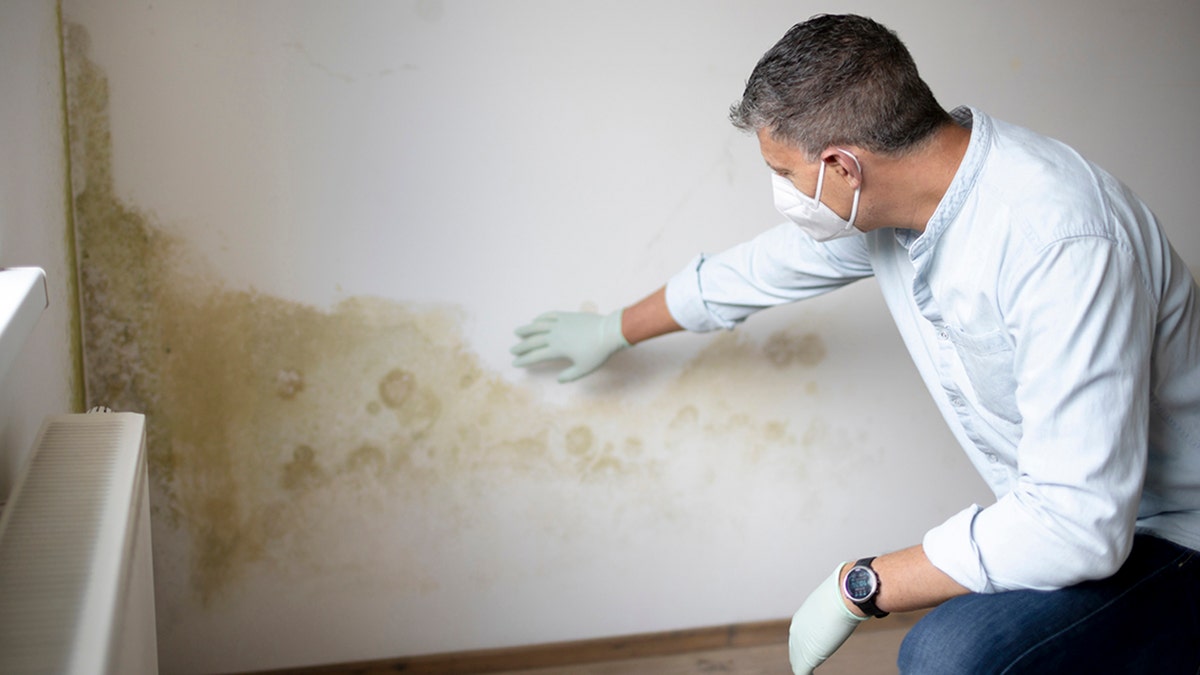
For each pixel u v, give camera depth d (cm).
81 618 77
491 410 209
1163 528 130
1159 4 224
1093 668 125
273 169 187
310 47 184
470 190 197
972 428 143
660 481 223
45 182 158
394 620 215
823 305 223
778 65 119
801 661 138
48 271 158
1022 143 120
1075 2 220
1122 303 111
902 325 150
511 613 221
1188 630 126
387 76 188
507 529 216
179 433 194
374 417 203
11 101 136
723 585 233
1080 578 116
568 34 195
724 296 175
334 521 206
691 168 208
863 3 209
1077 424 111
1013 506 118
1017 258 115
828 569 239
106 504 96
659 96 203
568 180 202
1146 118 230
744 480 228
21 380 131
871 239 149
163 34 177
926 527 243
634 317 188
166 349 190
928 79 216
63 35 172
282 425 199
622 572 226
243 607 205
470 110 194
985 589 121
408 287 198
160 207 183
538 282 205
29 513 93
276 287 192
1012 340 121
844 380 228
